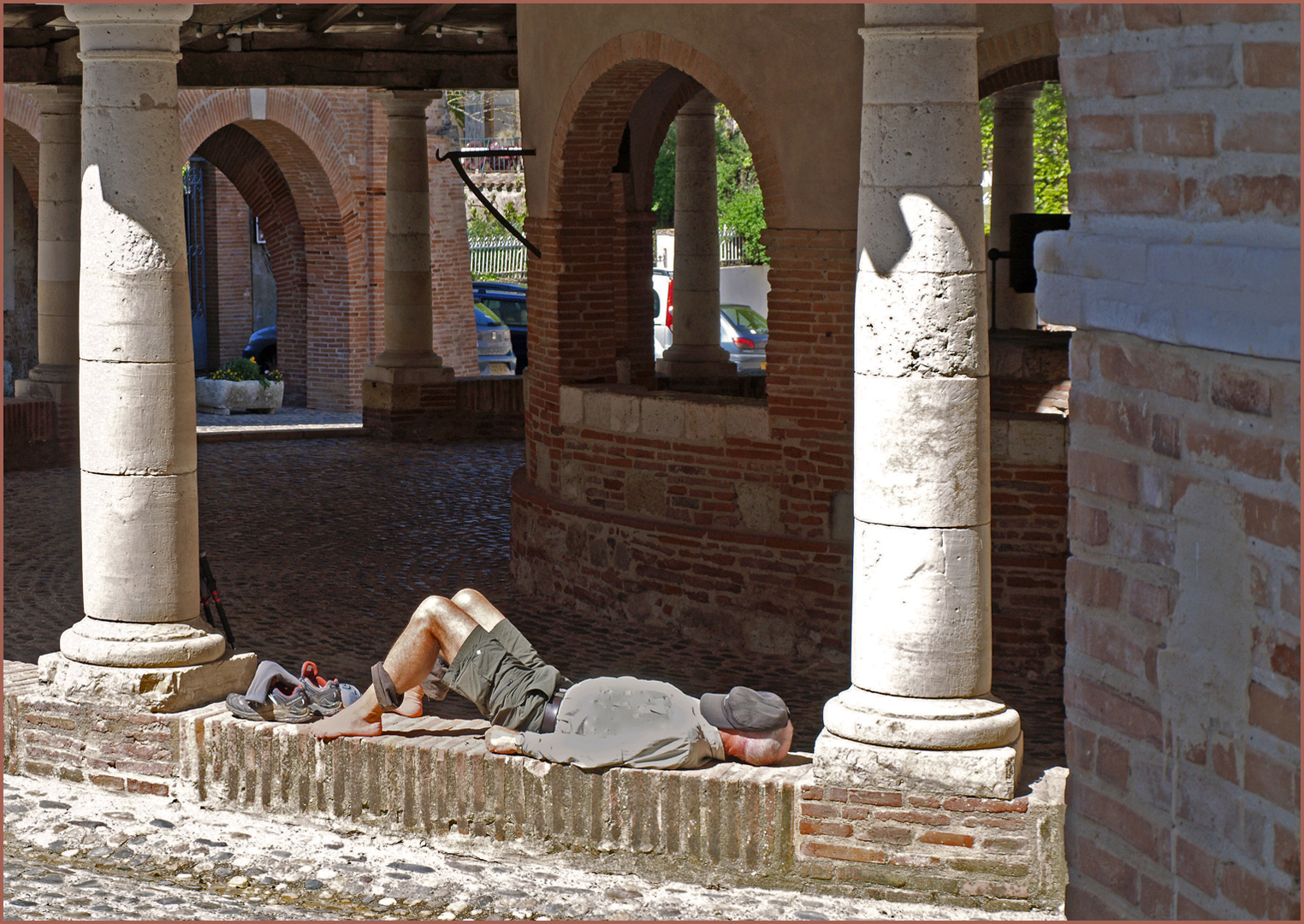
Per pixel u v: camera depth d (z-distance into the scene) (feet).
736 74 28.60
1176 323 7.89
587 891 18.49
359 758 20.24
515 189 114.62
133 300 21.36
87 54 21.06
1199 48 7.79
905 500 18.33
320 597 34.17
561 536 33.96
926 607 18.38
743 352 77.46
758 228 107.86
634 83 31.83
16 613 31.83
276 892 18.20
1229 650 7.79
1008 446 27.32
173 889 17.99
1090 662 9.07
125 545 21.79
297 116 68.85
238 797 20.93
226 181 81.20
